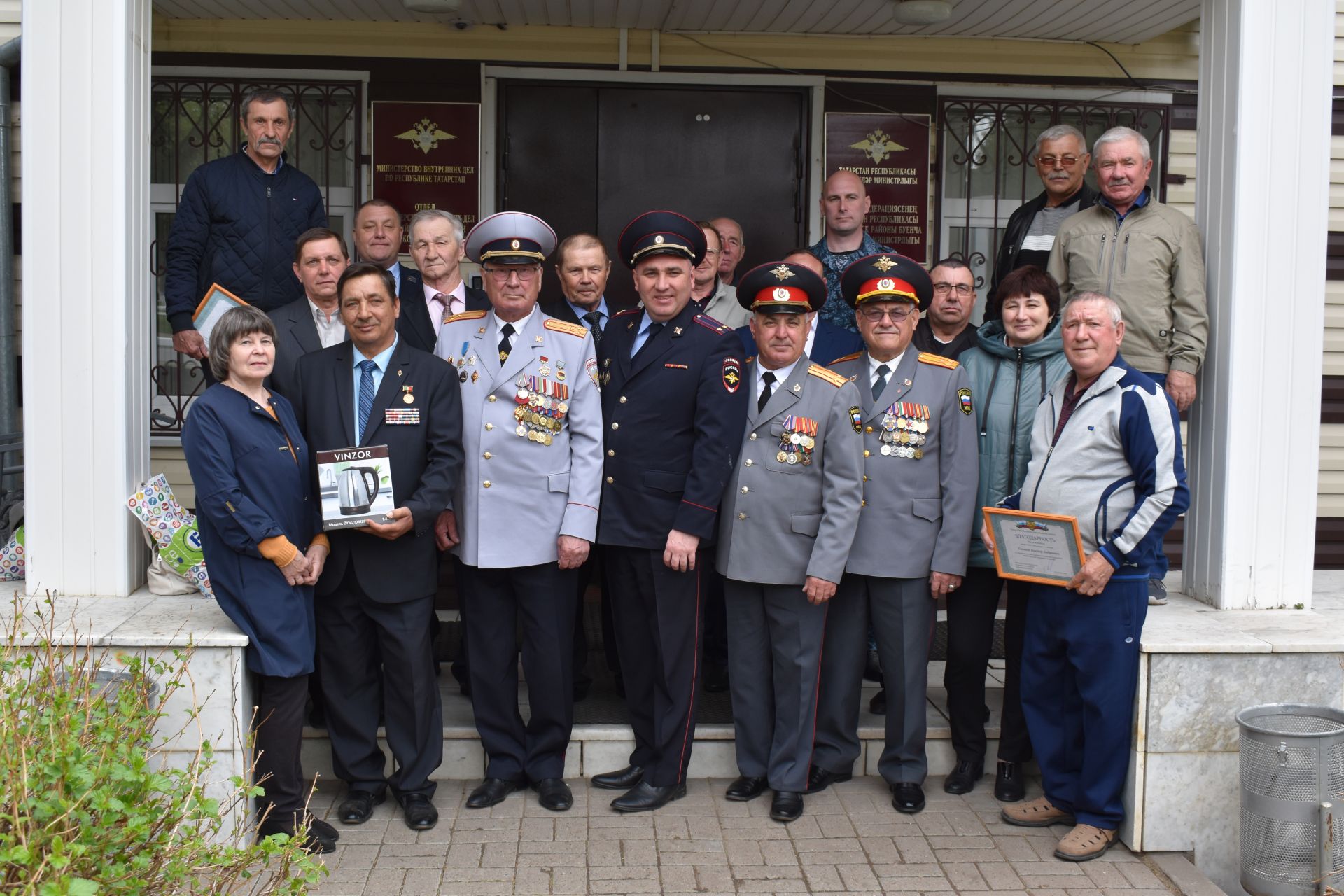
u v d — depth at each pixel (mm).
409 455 3646
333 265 3994
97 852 2355
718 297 4930
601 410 3887
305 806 3543
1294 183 4027
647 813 3828
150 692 3189
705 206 5891
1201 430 4215
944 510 3844
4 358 5156
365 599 3650
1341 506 5805
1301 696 3668
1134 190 4141
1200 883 3453
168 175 5613
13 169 5238
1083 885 3438
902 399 3883
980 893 3367
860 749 4109
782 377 3836
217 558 3436
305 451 3590
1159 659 3621
